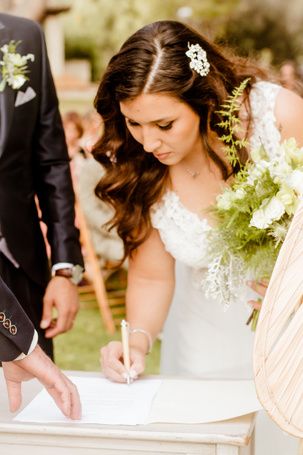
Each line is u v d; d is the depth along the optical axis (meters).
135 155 2.31
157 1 7.08
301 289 1.51
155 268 2.51
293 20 7.09
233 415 1.77
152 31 2.09
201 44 2.14
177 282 2.73
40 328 2.75
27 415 1.81
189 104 2.07
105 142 2.29
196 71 2.06
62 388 1.74
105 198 2.37
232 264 2.01
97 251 5.74
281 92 2.40
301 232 1.50
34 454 1.76
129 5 7.11
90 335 5.56
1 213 2.63
